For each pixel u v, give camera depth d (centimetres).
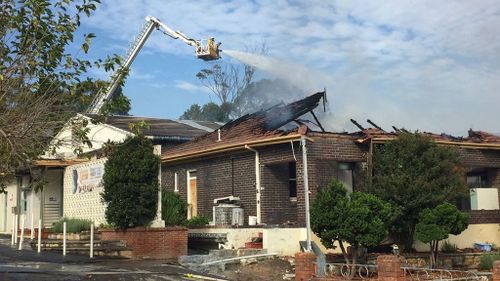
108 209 1719
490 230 2022
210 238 1830
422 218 1592
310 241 1506
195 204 2145
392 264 1115
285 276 1420
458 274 1408
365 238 1362
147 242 1677
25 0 848
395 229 1647
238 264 1548
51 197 2372
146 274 1317
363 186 1680
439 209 1558
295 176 1888
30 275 1214
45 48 884
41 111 870
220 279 1328
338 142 1761
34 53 868
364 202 1399
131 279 1248
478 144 2027
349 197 1434
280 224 1752
